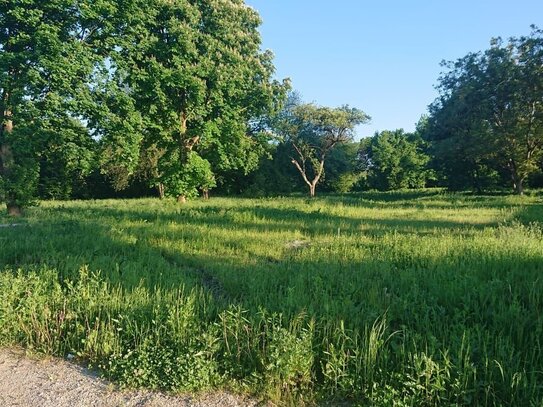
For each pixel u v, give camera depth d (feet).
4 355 17.79
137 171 147.74
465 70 134.00
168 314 17.79
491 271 23.58
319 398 14.03
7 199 61.05
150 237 39.42
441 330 16.19
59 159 71.15
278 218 53.67
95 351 17.03
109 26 67.10
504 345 14.47
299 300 19.04
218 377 14.98
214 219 51.90
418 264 25.45
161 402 14.17
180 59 79.25
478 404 12.85
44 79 59.77
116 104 69.67
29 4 59.11
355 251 30.66
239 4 88.69
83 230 42.57
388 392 13.12
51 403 14.21
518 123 113.91
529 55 113.50
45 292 21.30
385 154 226.17
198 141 94.12
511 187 155.53
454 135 136.26
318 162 191.83
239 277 24.76
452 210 67.26
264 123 104.99
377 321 17.13
